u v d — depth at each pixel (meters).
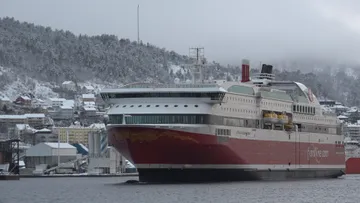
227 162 174.50
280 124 195.25
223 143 171.75
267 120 188.25
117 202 136.62
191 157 167.38
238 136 177.50
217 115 170.12
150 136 163.38
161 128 163.00
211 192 151.62
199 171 170.38
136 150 166.12
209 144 167.75
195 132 165.25
